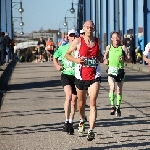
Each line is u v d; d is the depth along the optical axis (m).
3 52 34.88
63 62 11.89
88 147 9.96
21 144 10.31
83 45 10.45
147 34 37.88
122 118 13.64
